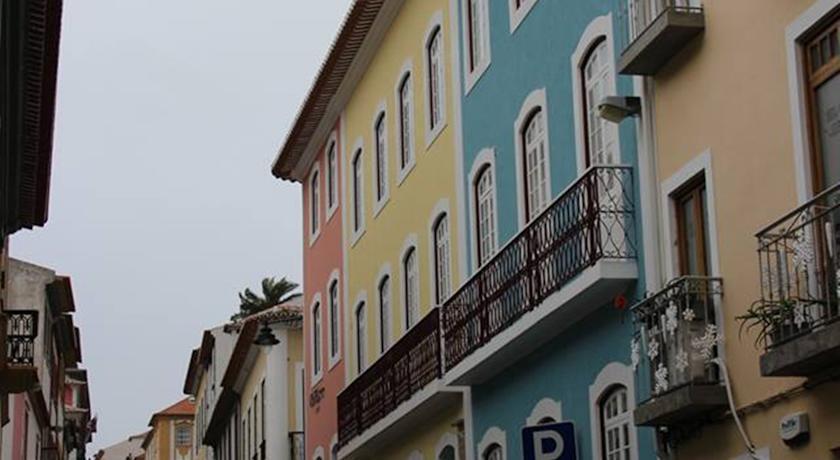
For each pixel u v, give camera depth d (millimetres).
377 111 28734
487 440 21406
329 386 32500
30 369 25031
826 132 13016
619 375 16828
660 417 14805
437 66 24781
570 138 18406
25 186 26109
